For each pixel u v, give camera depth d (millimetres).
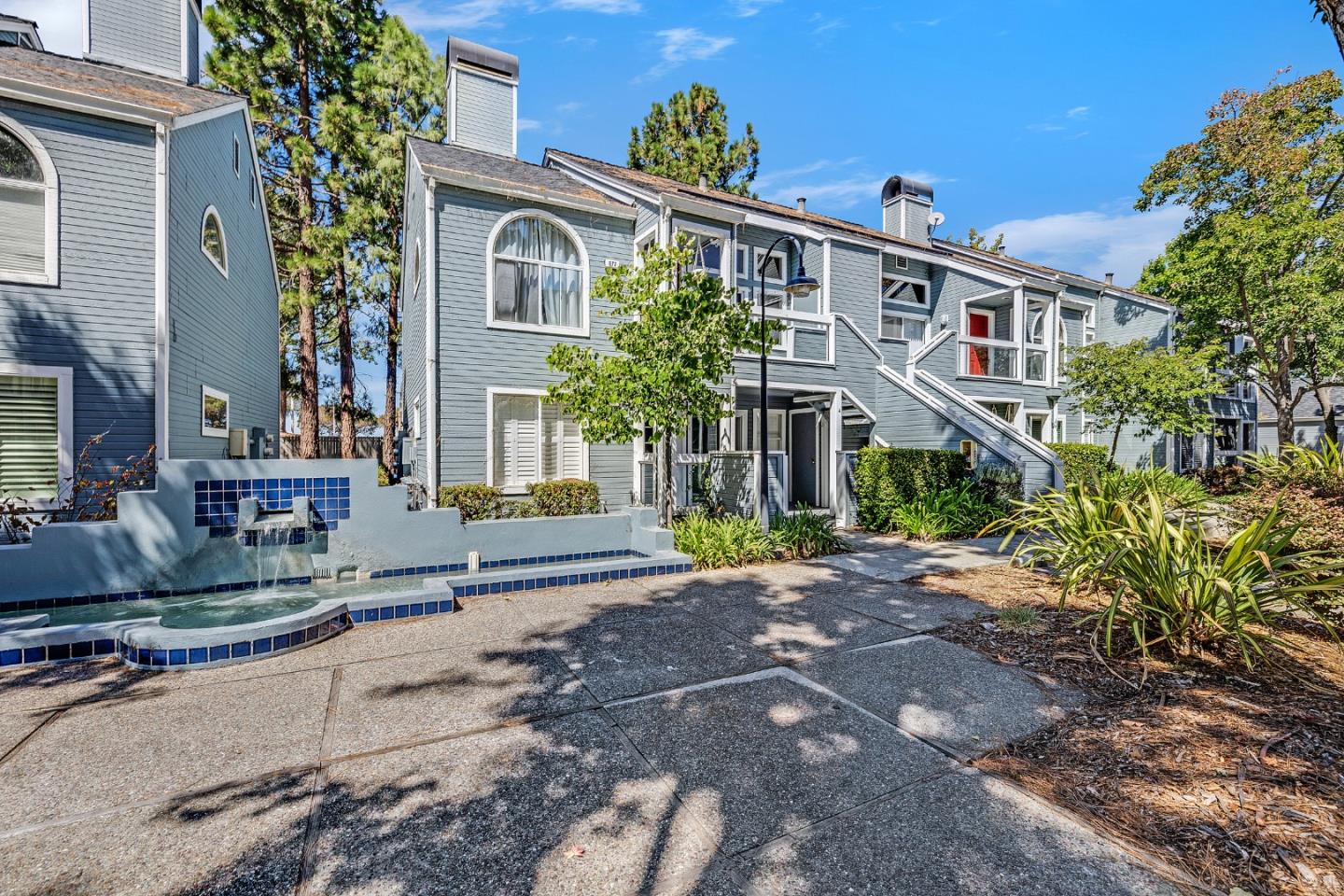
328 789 2650
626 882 2074
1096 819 2398
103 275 7305
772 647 4504
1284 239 14633
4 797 2596
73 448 7121
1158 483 10078
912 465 10133
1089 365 15602
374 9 16875
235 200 10664
